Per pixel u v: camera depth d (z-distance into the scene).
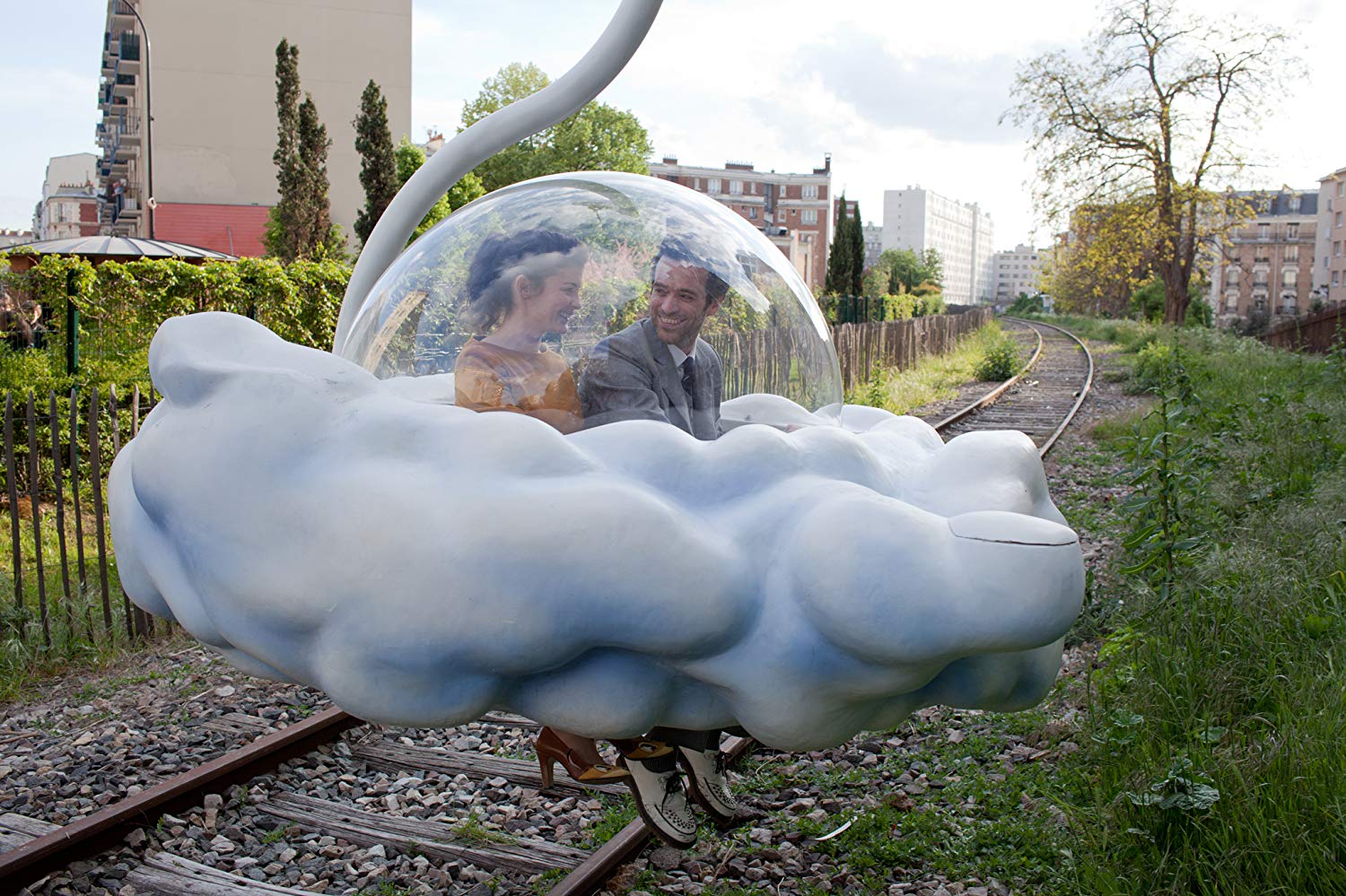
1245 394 16.06
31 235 117.12
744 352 2.23
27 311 10.75
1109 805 3.85
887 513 1.70
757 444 1.80
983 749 4.62
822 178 131.12
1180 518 5.95
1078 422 15.91
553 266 2.04
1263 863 3.32
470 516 1.61
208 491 1.73
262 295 12.03
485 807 4.17
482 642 1.60
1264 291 110.44
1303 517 6.98
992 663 2.01
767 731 1.76
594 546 1.58
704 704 1.84
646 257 2.12
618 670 1.74
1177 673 4.71
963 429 15.04
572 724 1.77
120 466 2.17
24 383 9.77
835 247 42.91
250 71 49.34
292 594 1.67
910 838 3.90
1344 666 4.54
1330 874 3.18
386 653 1.62
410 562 1.60
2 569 7.79
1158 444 6.06
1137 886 3.35
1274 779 3.65
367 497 1.66
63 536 6.56
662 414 2.03
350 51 50.22
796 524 1.73
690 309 2.12
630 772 2.23
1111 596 6.28
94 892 3.52
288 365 1.84
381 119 33.31
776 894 3.57
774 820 4.06
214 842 3.86
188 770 4.57
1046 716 4.88
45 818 4.16
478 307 2.06
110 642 6.47
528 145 55.59
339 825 3.99
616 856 3.57
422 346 2.14
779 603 1.71
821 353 2.46
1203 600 5.34
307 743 4.64
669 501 1.72
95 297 10.83
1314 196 114.06
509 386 1.98
